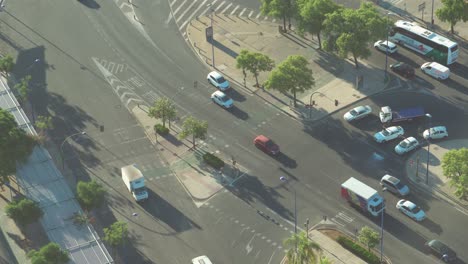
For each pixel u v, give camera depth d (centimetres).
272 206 15975
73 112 18738
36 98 19188
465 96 18712
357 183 15838
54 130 18200
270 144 17238
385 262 14638
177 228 15575
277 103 18788
